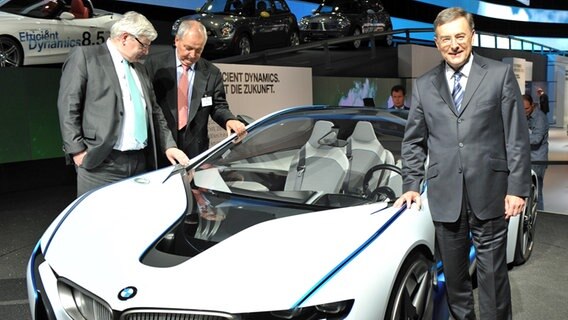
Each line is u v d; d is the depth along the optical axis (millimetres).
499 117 2000
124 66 2902
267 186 2691
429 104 2086
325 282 1736
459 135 2021
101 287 1767
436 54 12047
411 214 2201
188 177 2693
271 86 6531
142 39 2830
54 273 1966
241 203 2383
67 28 6465
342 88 8672
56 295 1898
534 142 5707
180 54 3348
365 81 9266
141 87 2986
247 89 6148
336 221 2088
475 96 1984
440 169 2086
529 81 12656
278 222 2098
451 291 2281
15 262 3559
